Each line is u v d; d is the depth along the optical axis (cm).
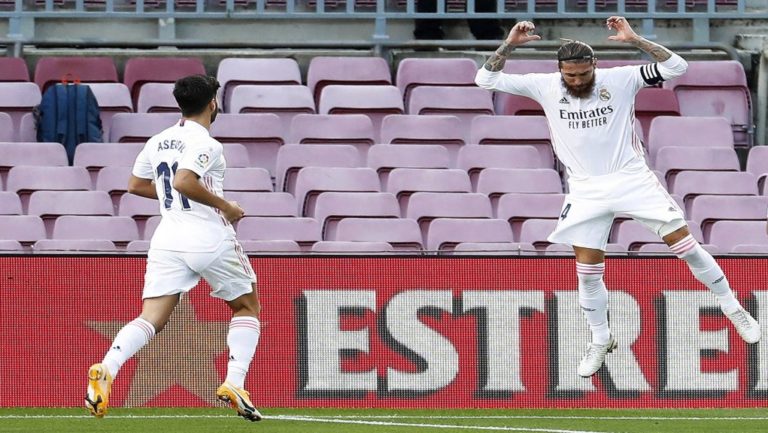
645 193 2603
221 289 2600
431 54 4766
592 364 2748
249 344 2616
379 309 3078
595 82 2594
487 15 4631
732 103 4631
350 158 4103
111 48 4709
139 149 4081
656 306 3091
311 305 3073
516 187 4044
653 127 4391
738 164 4262
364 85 4481
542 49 4809
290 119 4394
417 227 3756
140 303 3066
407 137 4250
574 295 3097
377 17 4681
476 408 3077
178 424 2830
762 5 4962
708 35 4841
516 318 3089
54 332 3061
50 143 4069
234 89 4381
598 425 2856
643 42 2594
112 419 2894
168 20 4753
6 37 4612
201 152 2492
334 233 3831
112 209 3859
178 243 2542
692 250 2616
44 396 3058
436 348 3081
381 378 3078
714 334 3095
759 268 3089
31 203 3828
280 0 4788
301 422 2867
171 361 3072
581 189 2633
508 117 4309
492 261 3094
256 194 3878
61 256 3062
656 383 3091
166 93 4359
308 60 4725
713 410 3095
